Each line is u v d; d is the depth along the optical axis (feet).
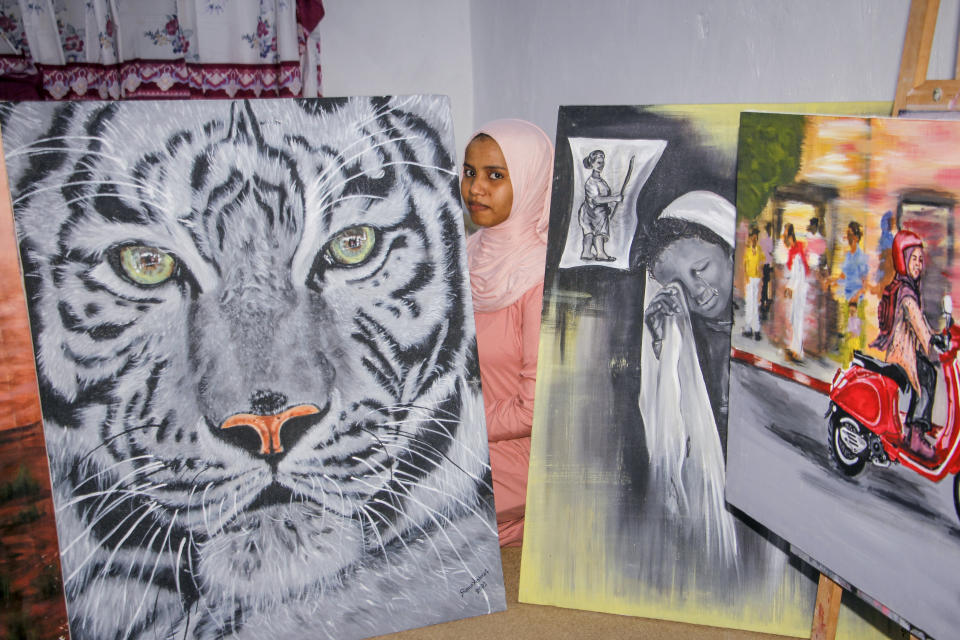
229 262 4.10
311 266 4.22
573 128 4.63
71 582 3.90
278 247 4.17
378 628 4.36
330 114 4.24
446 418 4.46
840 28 4.70
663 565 4.56
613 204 4.59
